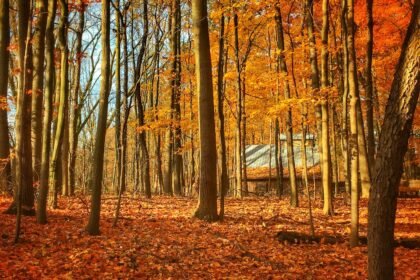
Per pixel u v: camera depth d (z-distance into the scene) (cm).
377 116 2388
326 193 1512
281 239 1050
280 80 1711
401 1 1741
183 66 2486
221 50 1303
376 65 2016
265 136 4866
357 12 1747
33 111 1341
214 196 1304
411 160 2958
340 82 1908
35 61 1312
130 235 1017
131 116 3309
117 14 1167
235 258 876
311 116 1788
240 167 2123
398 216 1522
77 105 2323
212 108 1312
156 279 724
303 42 1488
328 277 768
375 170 498
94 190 1007
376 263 492
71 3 1554
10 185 1627
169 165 2427
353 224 993
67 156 1989
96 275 720
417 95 476
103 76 984
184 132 2566
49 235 965
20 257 786
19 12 1238
